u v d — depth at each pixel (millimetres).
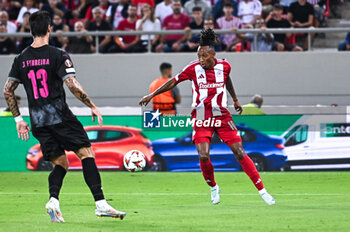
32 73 14734
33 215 17266
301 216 16125
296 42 39688
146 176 28594
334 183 25828
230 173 29312
